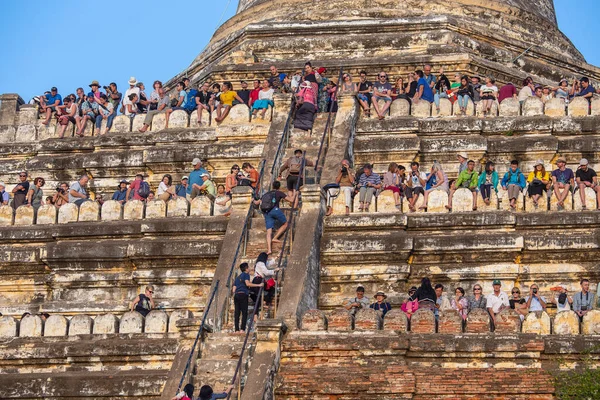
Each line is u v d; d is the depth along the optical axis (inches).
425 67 2145.7
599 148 1902.1
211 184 1863.9
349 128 1899.6
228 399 1368.1
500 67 2283.5
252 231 1674.5
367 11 2425.0
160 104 2158.0
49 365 1594.5
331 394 1407.5
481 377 1407.5
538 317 1451.8
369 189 1740.9
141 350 1563.7
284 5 2506.2
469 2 2443.4
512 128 1946.4
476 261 1697.8
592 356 1414.9
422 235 1706.4
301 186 1710.1
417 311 1459.2
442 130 1952.5
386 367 1418.6
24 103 2245.3
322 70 2071.9
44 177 2085.4
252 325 1502.2
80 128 2130.9
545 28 2502.5
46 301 1818.4
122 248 1782.7
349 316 1462.8
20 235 1847.9
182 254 1748.3
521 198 1736.0
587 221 1696.6
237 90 2258.9
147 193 1898.4
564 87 2063.2
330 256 1690.5
